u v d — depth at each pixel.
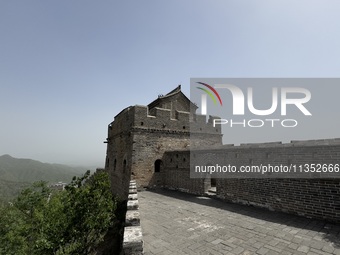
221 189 11.96
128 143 18.28
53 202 12.34
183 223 8.06
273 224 7.44
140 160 17.27
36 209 15.27
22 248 14.55
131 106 18.95
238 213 9.05
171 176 16.83
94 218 9.20
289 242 5.89
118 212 12.48
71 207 9.21
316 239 5.98
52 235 8.76
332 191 7.32
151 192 15.52
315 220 7.60
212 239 6.44
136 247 4.61
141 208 10.62
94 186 9.95
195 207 10.52
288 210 8.62
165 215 9.24
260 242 6.01
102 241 10.25
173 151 16.80
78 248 8.98
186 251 5.72
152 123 18.34
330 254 5.09
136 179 16.86
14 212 18.77
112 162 24.19
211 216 8.82
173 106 23.08
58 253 8.68
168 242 6.36
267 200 9.45
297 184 8.37
